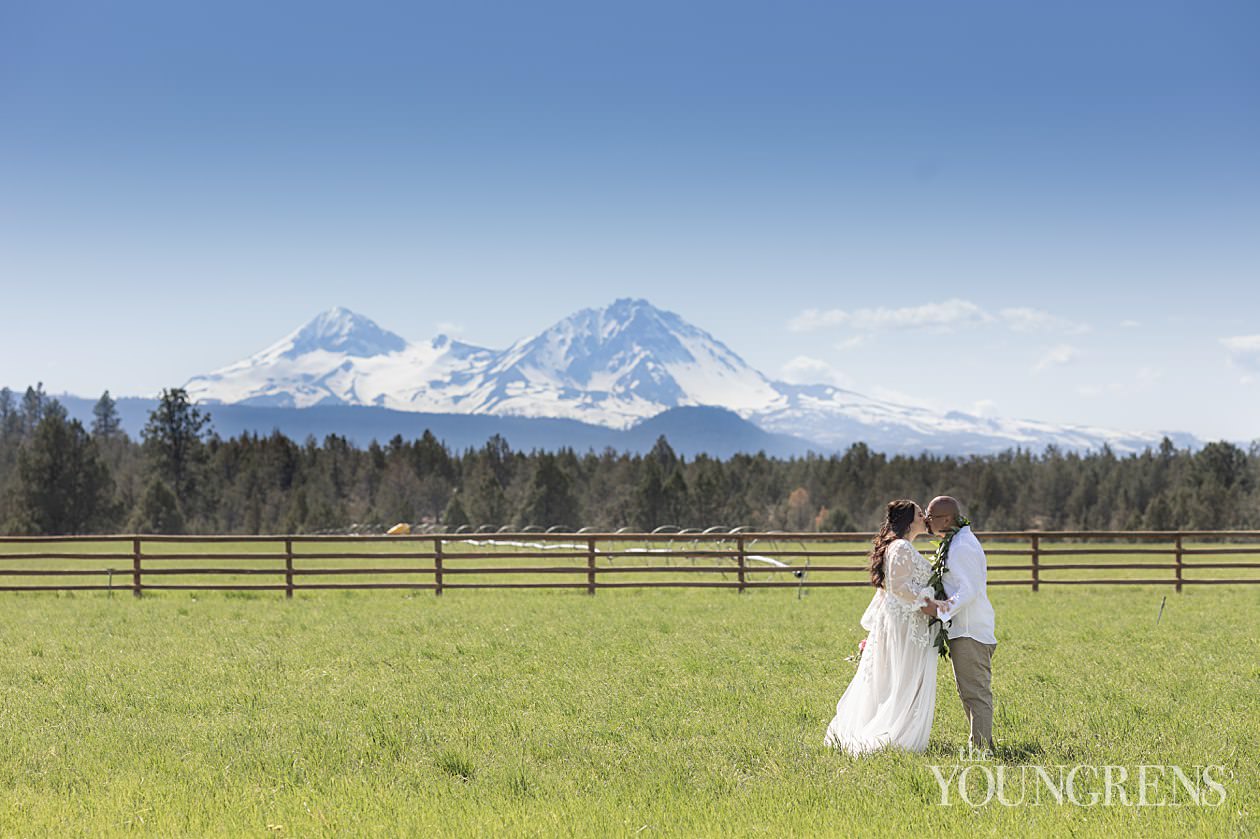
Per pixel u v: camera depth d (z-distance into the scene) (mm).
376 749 9781
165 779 8852
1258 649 16047
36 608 22547
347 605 23062
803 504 146250
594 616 20500
